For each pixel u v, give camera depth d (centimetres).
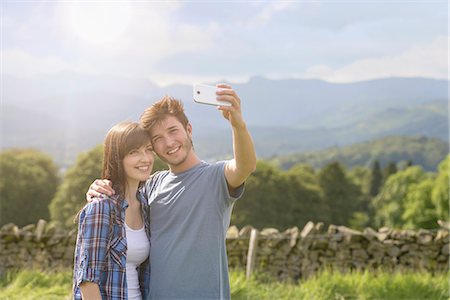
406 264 883
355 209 6153
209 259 284
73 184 4625
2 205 5200
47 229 933
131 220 287
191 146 302
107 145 286
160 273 285
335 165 6084
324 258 894
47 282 718
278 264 887
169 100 296
